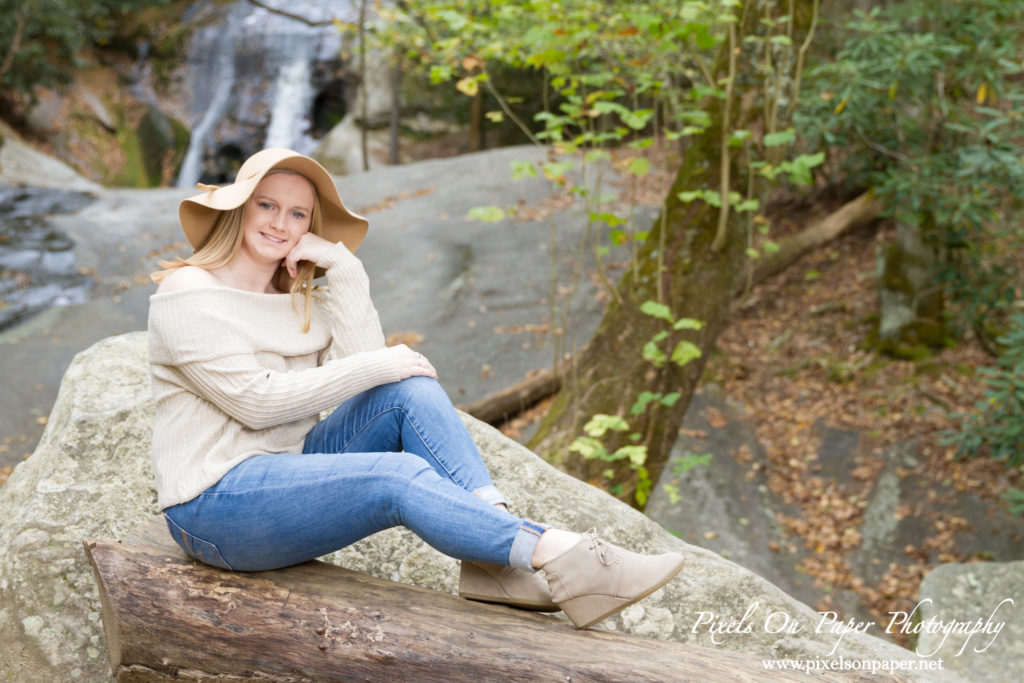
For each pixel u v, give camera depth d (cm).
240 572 216
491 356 971
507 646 199
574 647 199
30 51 1622
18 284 1105
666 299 539
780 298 1110
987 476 773
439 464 215
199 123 2108
